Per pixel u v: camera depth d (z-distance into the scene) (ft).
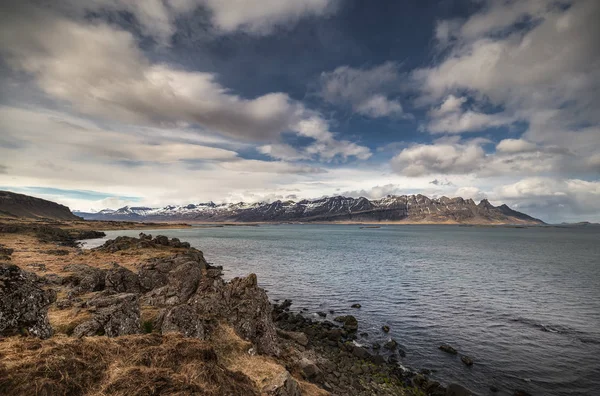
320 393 66.95
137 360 38.81
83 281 105.19
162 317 69.72
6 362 31.55
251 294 88.38
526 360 105.60
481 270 279.69
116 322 59.06
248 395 43.19
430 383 88.12
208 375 39.68
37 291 48.75
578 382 92.73
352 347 110.01
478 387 89.56
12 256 187.52
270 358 74.74
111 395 32.07
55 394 30.35
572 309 161.17
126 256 224.74
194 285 107.55
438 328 134.00
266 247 483.51
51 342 38.14
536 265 313.53
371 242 640.17
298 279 230.89
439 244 599.16
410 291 197.77
